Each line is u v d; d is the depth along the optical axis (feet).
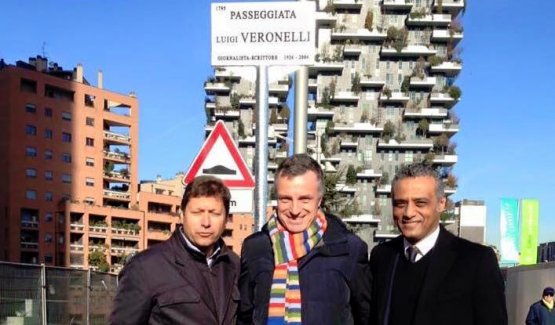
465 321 9.54
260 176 19.81
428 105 249.55
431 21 249.14
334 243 10.54
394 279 10.37
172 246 11.18
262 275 10.63
